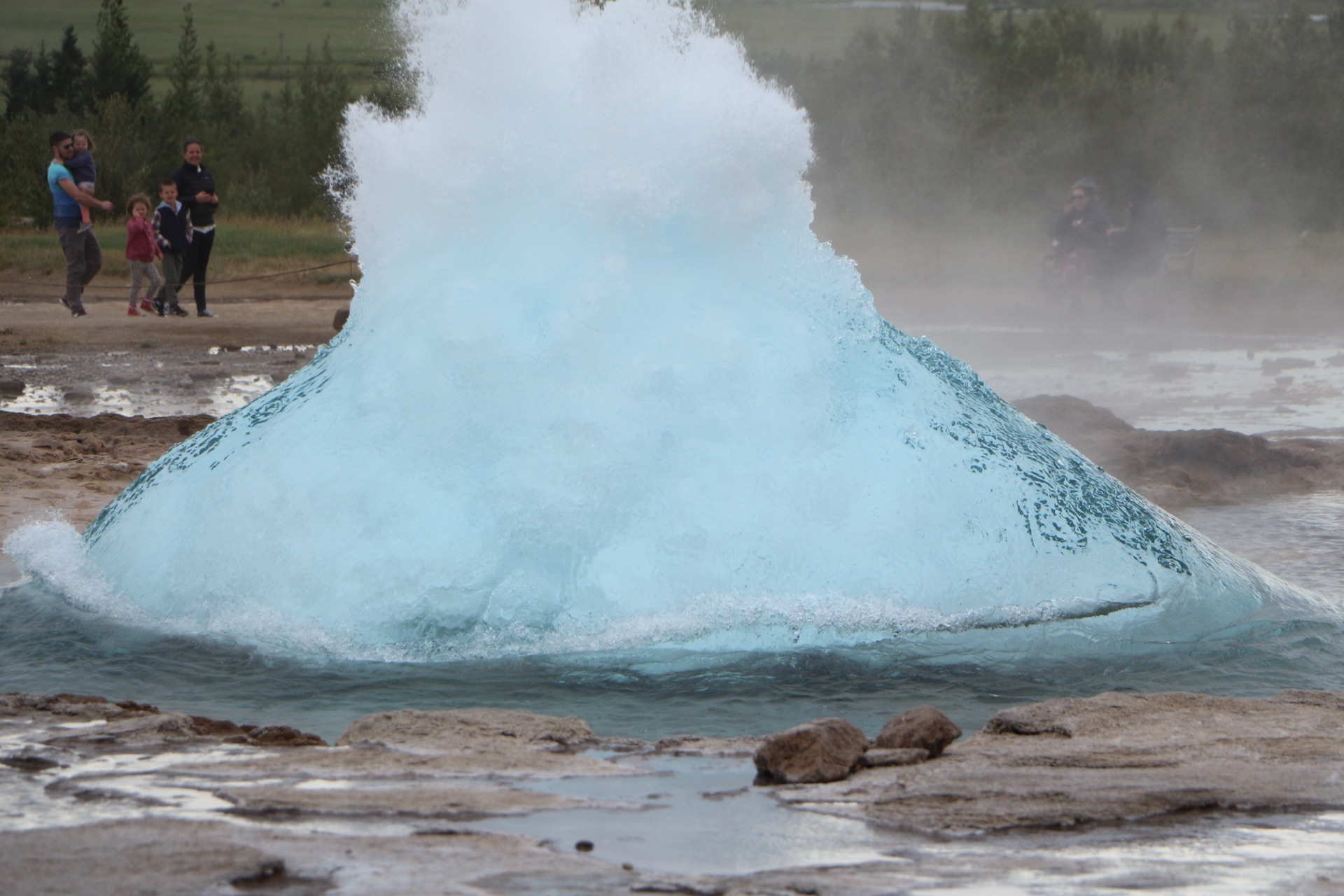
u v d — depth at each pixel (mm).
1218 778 8500
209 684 12625
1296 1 112500
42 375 36344
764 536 14117
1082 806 7957
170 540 15383
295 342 43125
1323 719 10188
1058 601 14289
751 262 15883
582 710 11867
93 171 46594
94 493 22062
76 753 9328
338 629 13719
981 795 8203
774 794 8359
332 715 11734
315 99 104562
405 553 14039
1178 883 6742
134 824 7516
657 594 13844
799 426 14812
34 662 13188
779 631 13539
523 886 6562
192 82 140375
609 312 14977
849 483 14602
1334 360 41969
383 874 6699
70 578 15727
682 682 12586
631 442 14406
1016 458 15562
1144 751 9242
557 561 13969
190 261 47562
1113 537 15117
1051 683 12664
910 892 6590
